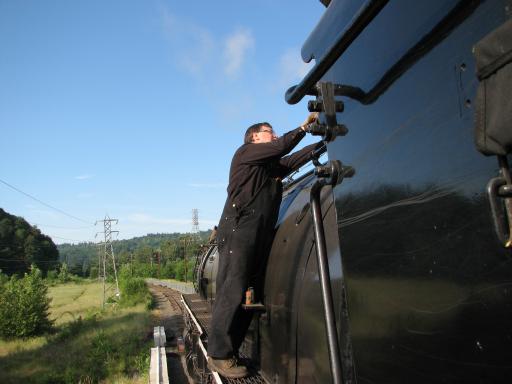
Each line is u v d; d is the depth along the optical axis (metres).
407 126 1.34
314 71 1.73
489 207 1.04
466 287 1.11
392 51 1.41
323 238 1.86
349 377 1.92
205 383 6.13
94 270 137.62
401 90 1.36
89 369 14.23
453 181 1.16
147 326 24.14
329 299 1.75
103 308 39.34
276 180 3.53
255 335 3.65
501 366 1.01
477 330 1.07
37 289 25.55
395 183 1.39
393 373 1.38
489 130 0.97
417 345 1.27
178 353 14.91
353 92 1.63
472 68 1.09
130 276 58.19
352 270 1.64
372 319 1.50
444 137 1.19
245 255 3.29
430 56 1.24
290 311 2.74
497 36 0.95
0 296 24.27
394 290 1.38
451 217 1.16
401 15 1.36
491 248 1.04
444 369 1.17
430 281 1.23
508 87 0.93
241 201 3.35
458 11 1.14
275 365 3.06
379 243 1.47
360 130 1.59
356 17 1.39
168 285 65.94
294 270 2.80
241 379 3.37
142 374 13.09
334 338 1.69
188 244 91.12
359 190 1.59
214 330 3.25
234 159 3.46
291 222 3.31
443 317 1.18
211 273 7.98
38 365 16.23
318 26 1.96
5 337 23.39
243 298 3.33
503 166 0.98
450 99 1.17
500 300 1.02
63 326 27.00
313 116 2.99
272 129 3.71
